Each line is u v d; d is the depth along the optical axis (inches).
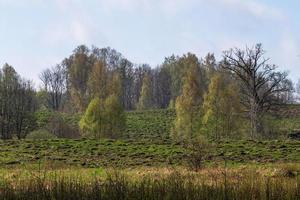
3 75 3038.9
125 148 1705.2
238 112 2600.9
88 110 2603.3
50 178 544.7
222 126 2564.0
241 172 887.1
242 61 2652.6
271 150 1668.3
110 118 2600.9
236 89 2635.3
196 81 3038.9
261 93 2778.1
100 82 3417.8
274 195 487.2
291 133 2662.4
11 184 533.6
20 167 1226.6
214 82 2615.7
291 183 519.5
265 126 2588.6
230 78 3137.3
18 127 2832.2
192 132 2650.1
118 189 481.1
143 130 3425.2
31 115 2955.2
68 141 1860.2
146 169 1115.3
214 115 2578.7
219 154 1550.2
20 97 2940.5
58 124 2706.7
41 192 474.9
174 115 3919.8
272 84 2657.5
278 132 2650.1
